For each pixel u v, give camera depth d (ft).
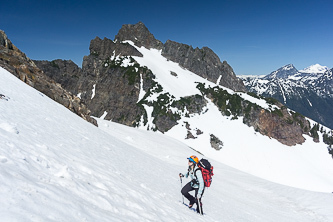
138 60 514.68
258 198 62.49
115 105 437.99
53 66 601.21
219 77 604.49
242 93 483.51
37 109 41.22
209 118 409.49
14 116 28.22
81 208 11.71
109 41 556.92
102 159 30.53
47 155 19.13
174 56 608.19
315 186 319.27
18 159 14.73
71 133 37.24
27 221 8.13
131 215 14.88
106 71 494.18
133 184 25.07
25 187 10.64
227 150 354.33
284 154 374.43
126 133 112.47
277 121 415.64
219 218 28.22
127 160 40.93
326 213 51.67
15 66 76.48
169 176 46.68
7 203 8.65
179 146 136.36
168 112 392.68
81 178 17.67
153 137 132.98
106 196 16.08
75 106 85.51
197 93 456.04
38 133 25.88
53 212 9.84
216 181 71.20
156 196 24.97
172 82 484.74
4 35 85.81
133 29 627.46
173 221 18.61
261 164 343.67
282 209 55.16
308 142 418.72
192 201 26.86
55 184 13.47
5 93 39.50
